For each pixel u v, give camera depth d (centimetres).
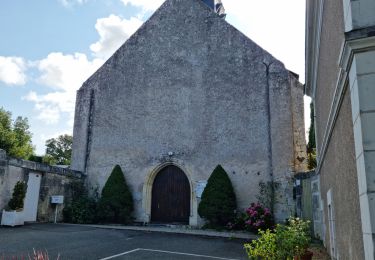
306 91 1005
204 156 1326
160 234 1054
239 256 731
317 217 954
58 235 935
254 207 1177
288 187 1199
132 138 1445
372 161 257
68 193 1369
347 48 284
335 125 464
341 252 475
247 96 1323
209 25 1439
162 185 1388
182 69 1436
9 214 1040
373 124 262
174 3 1517
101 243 844
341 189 436
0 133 2659
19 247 729
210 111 1359
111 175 1374
